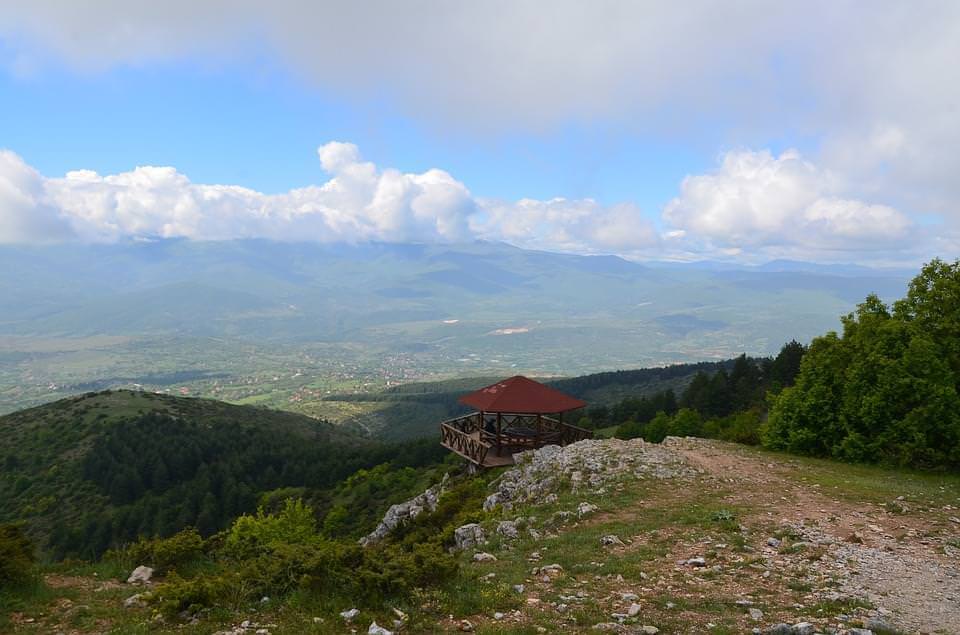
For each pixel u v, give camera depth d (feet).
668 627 26.14
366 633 25.48
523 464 80.33
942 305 83.66
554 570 36.42
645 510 51.26
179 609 27.78
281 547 34.83
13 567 30.04
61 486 336.29
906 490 58.54
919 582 31.94
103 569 37.99
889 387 76.79
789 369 261.65
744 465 72.43
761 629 25.66
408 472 288.71
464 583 33.55
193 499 319.27
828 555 36.83
